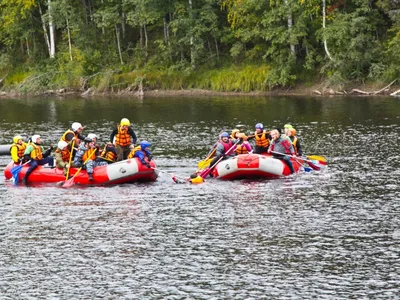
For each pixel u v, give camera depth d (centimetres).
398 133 3919
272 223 2227
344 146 3553
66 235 2150
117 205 2478
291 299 1689
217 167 2886
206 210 2395
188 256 1959
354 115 4762
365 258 1917
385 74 6241
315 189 2652
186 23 6981
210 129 4303
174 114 5175
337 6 6512
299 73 6781
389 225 2180
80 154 2828
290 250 1986
